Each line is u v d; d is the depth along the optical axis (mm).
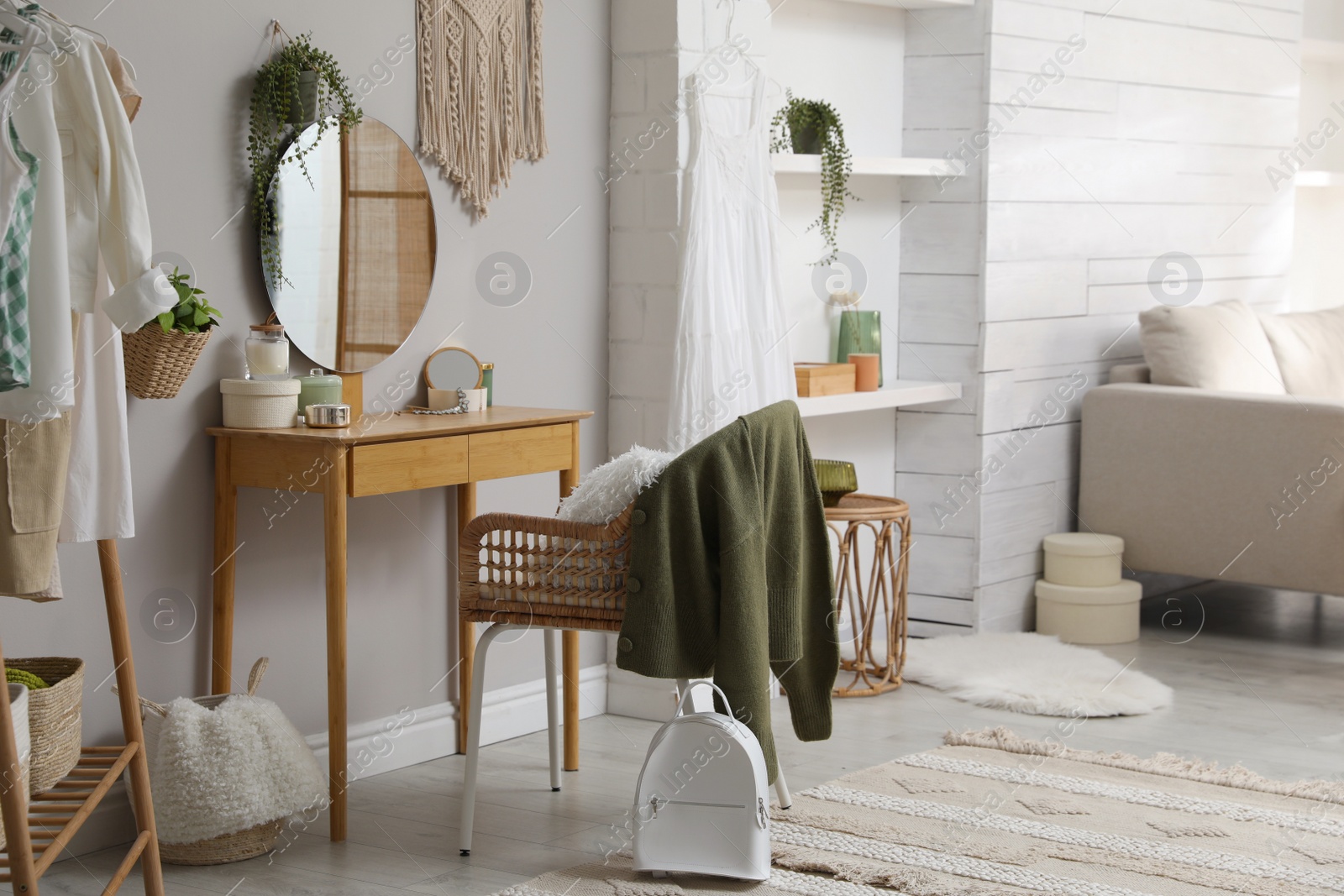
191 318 2492
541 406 3455
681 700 2664
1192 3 4969
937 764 3146
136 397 2598
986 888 2395
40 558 1990
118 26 2527
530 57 3336
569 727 3137
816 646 2793
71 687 2090
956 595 4461
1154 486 4465
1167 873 2473
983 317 4340
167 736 2518
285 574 2902
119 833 2611
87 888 2406
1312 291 5938
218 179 2717
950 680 3854
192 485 2715
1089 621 4367
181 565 2703
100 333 2119
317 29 2879
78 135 2041
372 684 3119
